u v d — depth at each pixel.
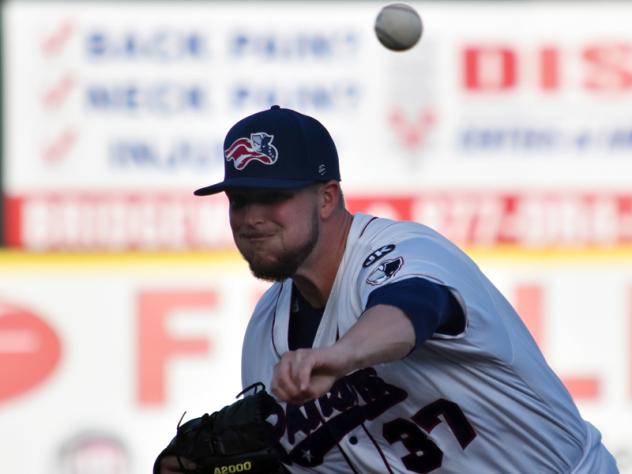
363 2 22.97
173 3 22.84
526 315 23.20
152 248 22.97
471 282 9.70
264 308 10.97
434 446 10.02
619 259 23.20
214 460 10.63
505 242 23.19
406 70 23.02
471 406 9.87
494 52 23.09
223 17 22.91
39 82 22.75
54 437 22.66
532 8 23.09
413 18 12.19
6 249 22.73
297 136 9.61
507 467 10.18
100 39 22.83
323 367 7.75
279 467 10.64
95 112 22.84
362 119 22.95
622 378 23.19
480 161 23.14
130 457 22.78
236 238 9.71
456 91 23.05
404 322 8.28
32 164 22.78
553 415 10.25
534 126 23.12
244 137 9.59
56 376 22.73
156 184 22.94
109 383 22.81
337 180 9.92
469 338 9.52
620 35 23.14
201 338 22.97
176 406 22.86
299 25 22.89
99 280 22.88
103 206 22.88
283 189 9.45
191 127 22.91
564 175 23.16
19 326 22.73
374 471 10.20
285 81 22.89
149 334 22.91
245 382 11.20
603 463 10.83
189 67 22.89
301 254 9.64
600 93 23.16
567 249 23.22
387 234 9.94
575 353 23.22
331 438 10.23
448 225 23.11
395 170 23.02
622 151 23.16
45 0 22.73
